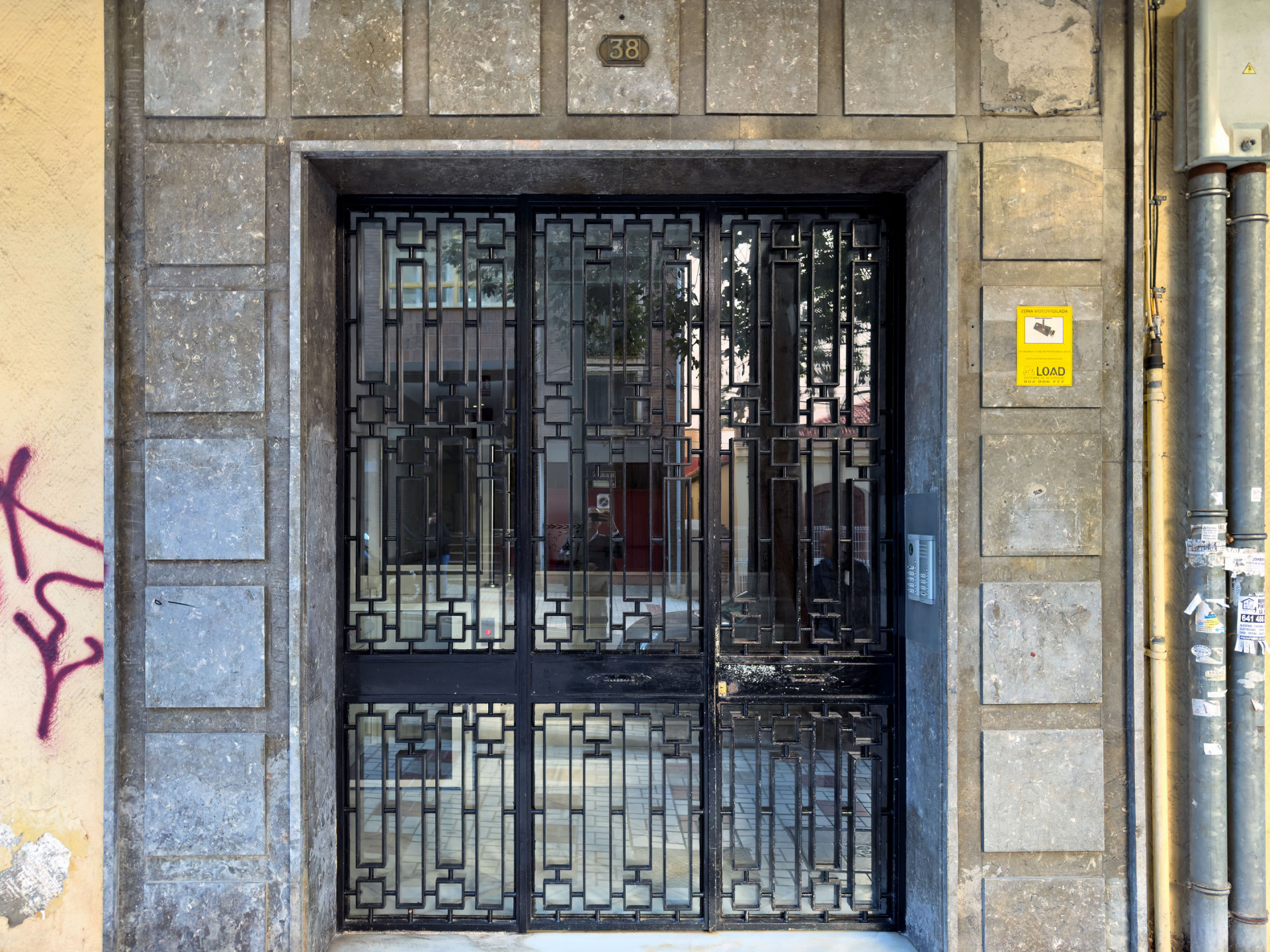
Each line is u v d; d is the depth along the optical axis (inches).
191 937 93.9
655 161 99.6
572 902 108.8
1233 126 94.2
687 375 110.3
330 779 104.0
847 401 110.8
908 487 108.4
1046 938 95.3
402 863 109.6
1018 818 95.8
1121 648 97.7
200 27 96.7
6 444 98.0
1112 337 98.4
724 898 109.0
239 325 96.1
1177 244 100.1
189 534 95.6
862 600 110.0
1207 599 95.8
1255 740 95.7
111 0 96.2
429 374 109.9
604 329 110.9
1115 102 98.4
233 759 94.7
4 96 98.0
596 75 97.3
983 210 97.3
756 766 109.3
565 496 110.0
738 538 110.3
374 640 108.5
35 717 97.8
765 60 97.3
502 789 109.2
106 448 95.0
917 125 97.7
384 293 110.0
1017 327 97.2
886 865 109.0
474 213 110.7
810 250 111.0
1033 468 97.2
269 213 96.8
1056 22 98.0
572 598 109.6
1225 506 98.1
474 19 97.1
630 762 110.2
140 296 96.9
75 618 98.1
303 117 96.7
